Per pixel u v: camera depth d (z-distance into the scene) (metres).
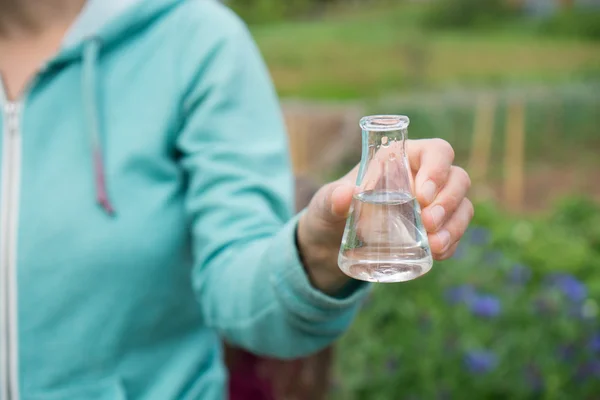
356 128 5.72
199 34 0.82
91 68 0.80
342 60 10.63
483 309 1.95
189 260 0.83
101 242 0.78
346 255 0.63
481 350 1.91
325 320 0.72
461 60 10.39
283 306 0.72
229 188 0.79
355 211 0.64
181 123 0.82
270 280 0.72
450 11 13.02
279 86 9.60
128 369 0.80
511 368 1.90
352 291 0.72
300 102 7.50
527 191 5.77
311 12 14.53
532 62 10.02
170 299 0.81
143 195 0.80
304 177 1.39
